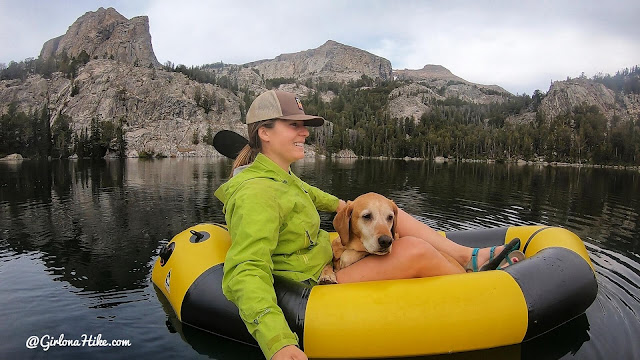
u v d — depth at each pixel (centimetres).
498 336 350
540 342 378
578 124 13975
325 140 13575
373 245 375
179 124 14225
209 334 393
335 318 329
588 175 4225
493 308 349
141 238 916
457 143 11494
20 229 1017
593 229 1092
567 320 392
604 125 13300
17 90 14775
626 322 441
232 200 333
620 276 634
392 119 18288
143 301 502
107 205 1456
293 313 331
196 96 15338
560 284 385
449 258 435
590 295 404
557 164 9250
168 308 471
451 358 347
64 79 15175
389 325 330
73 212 1296
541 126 13338
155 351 376
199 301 390
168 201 1574
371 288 351
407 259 379
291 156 381
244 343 373
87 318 455
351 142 13488
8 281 599
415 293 346
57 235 947
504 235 556
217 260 415
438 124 16175
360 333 327
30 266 687
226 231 471
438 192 2070
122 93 14050
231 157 506
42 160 6719
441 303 342
